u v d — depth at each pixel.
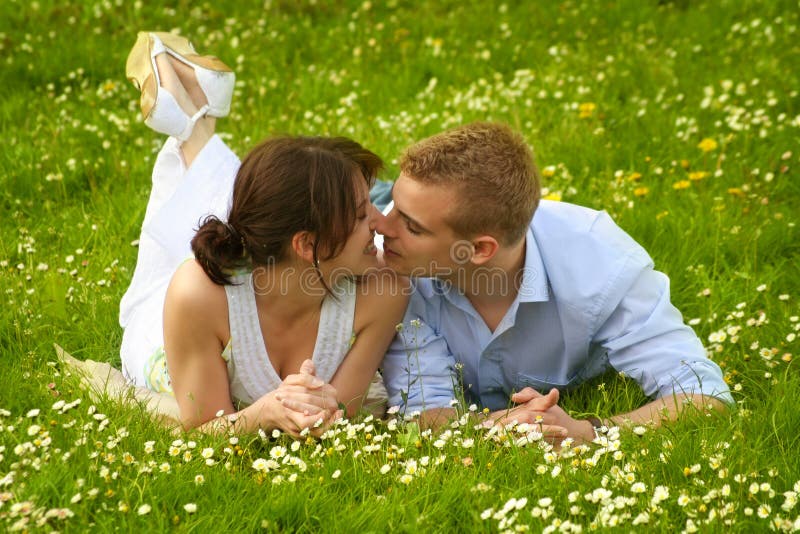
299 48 7.64
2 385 3.44
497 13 8.16
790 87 6.29
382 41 7.69
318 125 6.12
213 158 4.17
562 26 7.86
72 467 2.88
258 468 2.97
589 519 2.79
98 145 5.78
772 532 2.64
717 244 4.57
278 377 3.51
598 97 6.36
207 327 3.30
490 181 3.12
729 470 2.88
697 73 6.78
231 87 4.33
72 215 5.01
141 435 3.16
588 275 3.44
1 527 2.61
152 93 4.07
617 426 3.21
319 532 2.78
